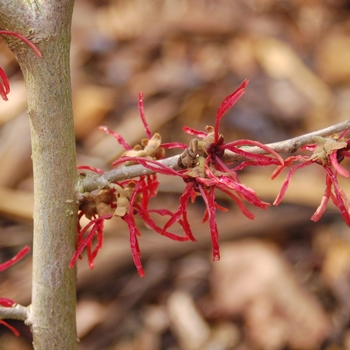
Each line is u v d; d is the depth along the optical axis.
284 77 0.84
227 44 0.90
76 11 0.93
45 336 0.31
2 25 0.28
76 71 0.79
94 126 0.72
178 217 0.29
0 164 0.65
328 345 0.52
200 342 0.53
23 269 0.57
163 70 0.82
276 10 0.99
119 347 0.53
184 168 0.29
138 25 0.91
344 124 0.28
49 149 0.29
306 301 0.55
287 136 0.75
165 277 0.59
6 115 0.71
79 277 0.56
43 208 0.30
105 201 0.30
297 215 0.63
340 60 0.86
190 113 0.76
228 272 0.58
